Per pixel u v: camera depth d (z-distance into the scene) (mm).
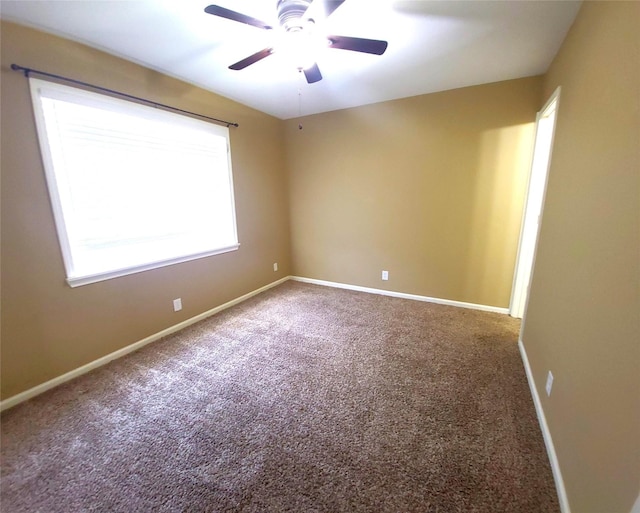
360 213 3721
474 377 2037
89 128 2064
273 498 1227
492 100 2801
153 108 2404
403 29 1869
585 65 1477
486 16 1723
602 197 1144
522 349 2330
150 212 2535
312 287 4094
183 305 2842
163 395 1882
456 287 3330
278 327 2844
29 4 1551
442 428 1591
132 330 2422
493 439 1515
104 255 2250
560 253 1629
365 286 3898
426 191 3275
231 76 2549
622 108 1030
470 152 2986
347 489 1261
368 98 3182
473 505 1188
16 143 1726
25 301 1825
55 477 1329
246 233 3553
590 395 1072
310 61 1836
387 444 1492
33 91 1759
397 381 2002
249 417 1689
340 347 2459
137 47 2037
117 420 1670
